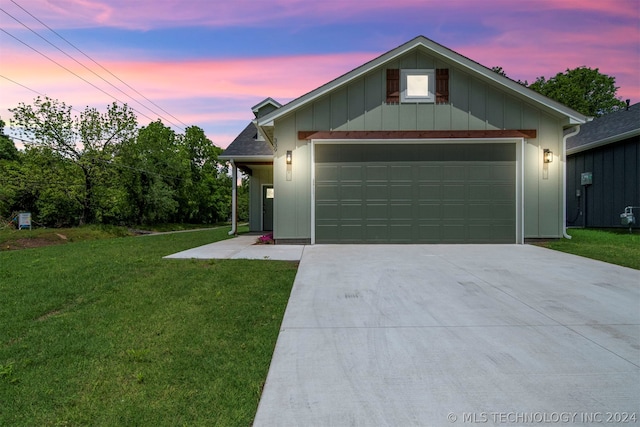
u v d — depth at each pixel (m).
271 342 3.42
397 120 9.45
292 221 9.49
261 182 16.45
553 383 2.67
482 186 9.38
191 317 4.02
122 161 26.23
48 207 23.92
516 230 9.35
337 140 9.30
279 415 2.33
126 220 29.42
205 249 8.69
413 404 2.43
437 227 9.36
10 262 7.18
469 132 9.28
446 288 5.10
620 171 13.04
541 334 3.55
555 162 9.39
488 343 3.36
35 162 22.64
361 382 2.71
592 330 3.64
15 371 2.89
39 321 3.94
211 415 2.35
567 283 5.31
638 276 5.70
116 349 3.25
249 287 5.15
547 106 9.11
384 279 5.59
